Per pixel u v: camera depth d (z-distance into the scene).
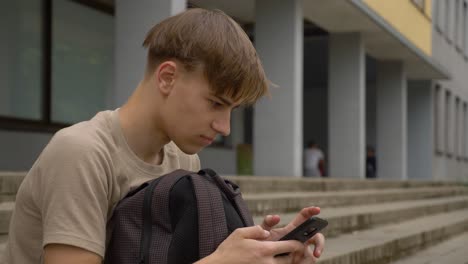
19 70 9.70
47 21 10.13
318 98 27.39
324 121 27.27
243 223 1.62
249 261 1.43
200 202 1.50
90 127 1.60
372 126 26.64
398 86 19.11
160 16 7.80
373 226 8.28
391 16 15.76
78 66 10.75
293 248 1.52
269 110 11.55
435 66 20.31
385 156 19.28
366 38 15.83
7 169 9.31
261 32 11.71
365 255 5.76
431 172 23.00
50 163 1.50
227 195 1.65
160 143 1.68
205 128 1.57
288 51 11.52
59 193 1.48
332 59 15.06
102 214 1.53
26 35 9.83
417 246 7.54
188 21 1.56
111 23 11.48
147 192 1.54
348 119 14.90
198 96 1.54
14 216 1.64
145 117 1.63
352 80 14.88
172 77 1.56
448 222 9.55
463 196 17.47
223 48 1.51
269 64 11.62
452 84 27.28
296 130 11.46
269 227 1.75
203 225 1.49
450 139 27.38
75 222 1.47
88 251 1.47
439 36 24.22
